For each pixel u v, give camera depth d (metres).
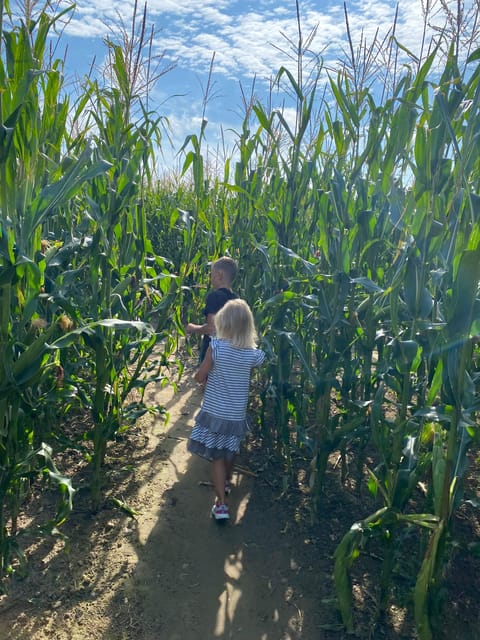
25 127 2.35
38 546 3.03
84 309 3.64
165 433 4.55
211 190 6.74
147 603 2.69
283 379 3.85
